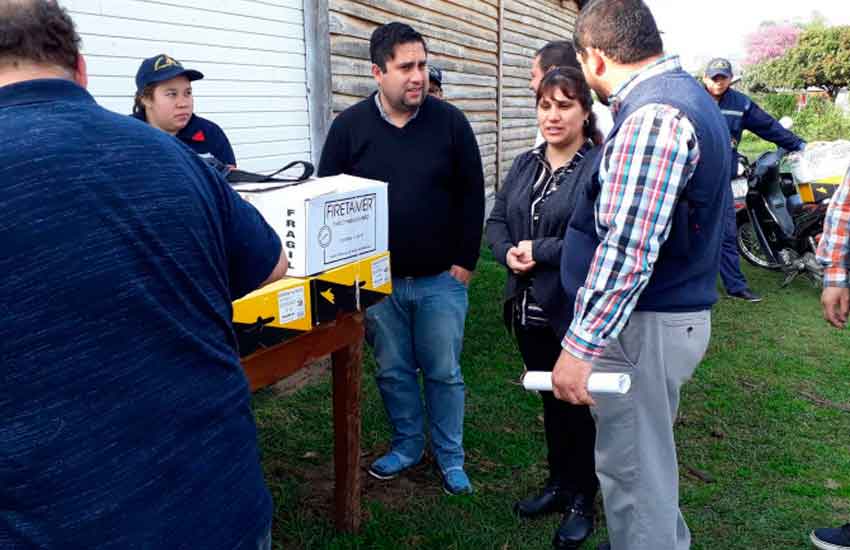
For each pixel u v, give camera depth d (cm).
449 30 680
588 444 252
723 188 185
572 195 235
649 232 167
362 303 218
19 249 97
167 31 357
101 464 102
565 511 267
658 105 172
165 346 109
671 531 200
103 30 326
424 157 266
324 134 471
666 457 198
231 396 120
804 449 327
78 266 100
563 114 235
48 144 102
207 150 324
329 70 470
